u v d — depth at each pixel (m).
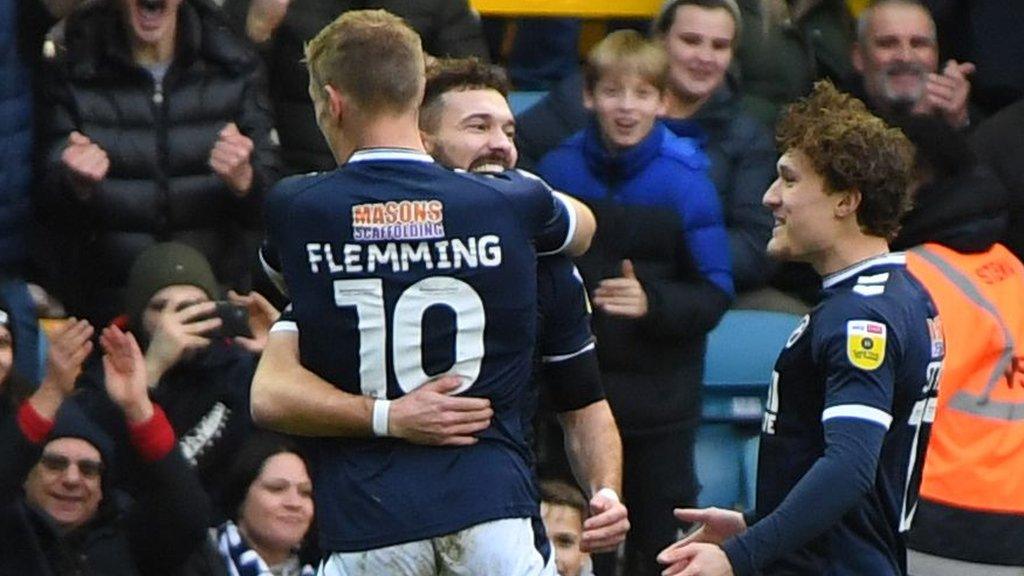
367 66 11.89
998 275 16.69
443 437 11.80
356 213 11.84
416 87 12.00
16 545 14.99
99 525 15.49
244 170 17.56
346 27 12.01
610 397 17.36
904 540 12.91
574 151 17.62
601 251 17.44
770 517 12.16
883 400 12.27
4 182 17.47
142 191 17.55
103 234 17.52
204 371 16.30
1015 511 16.25
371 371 11.85
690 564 12.12
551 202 12.19
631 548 17.55
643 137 17.50
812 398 12.54
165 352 16.19
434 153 12.76
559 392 12.76
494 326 11.90
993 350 16.39
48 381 15.05
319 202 11.88
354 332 11.85
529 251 12.02
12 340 15.72
